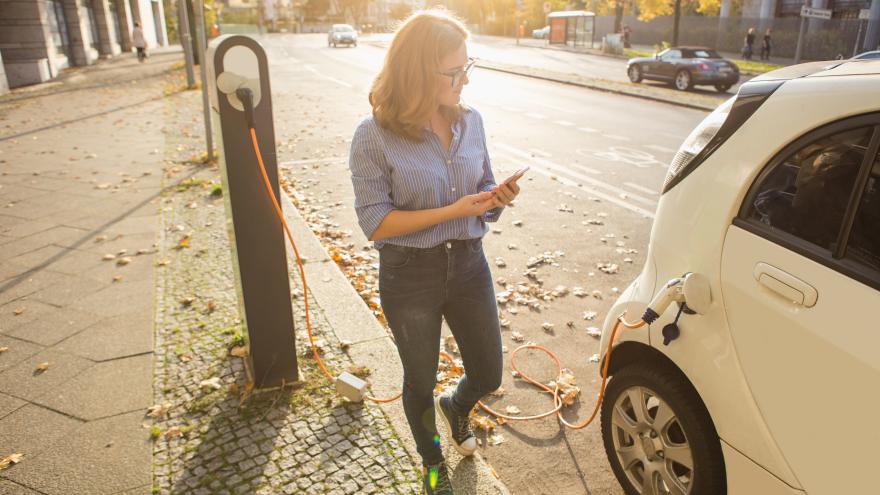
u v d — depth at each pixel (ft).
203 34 26.03
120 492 8.30
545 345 13.01
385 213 6.59
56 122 38.93
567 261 17.63
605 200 23.50
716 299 6.31
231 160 9.02
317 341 12.16
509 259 17.75
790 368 5.52
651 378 7.28
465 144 7.02
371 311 13.46
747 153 6.37
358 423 9.69
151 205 21.34
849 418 5.02
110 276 15.43
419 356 7.43
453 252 7.06
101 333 12.55
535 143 34.22
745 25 115.65
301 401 10.21
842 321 5.10
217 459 8.91
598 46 134.92
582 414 10.62
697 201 6.81
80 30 83.05
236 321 12.96
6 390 10.62
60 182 24.44
